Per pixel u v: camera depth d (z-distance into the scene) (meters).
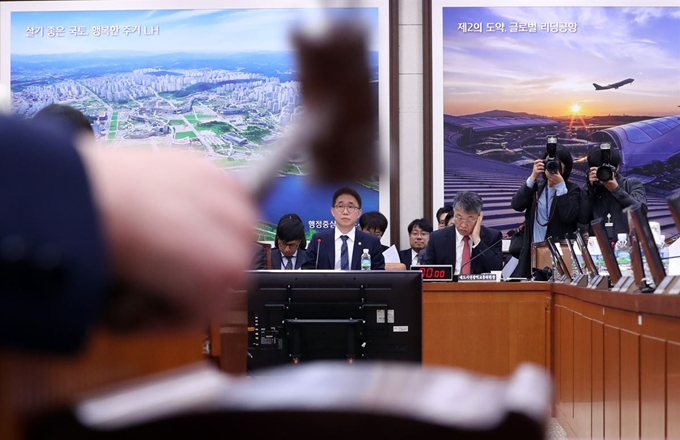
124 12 10.20
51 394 0.38
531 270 7.48
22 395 0.35
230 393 0.34
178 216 0.34
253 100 10.07
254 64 10.08
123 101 10.20
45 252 0.30
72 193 0.31
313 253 6.57
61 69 10.23
